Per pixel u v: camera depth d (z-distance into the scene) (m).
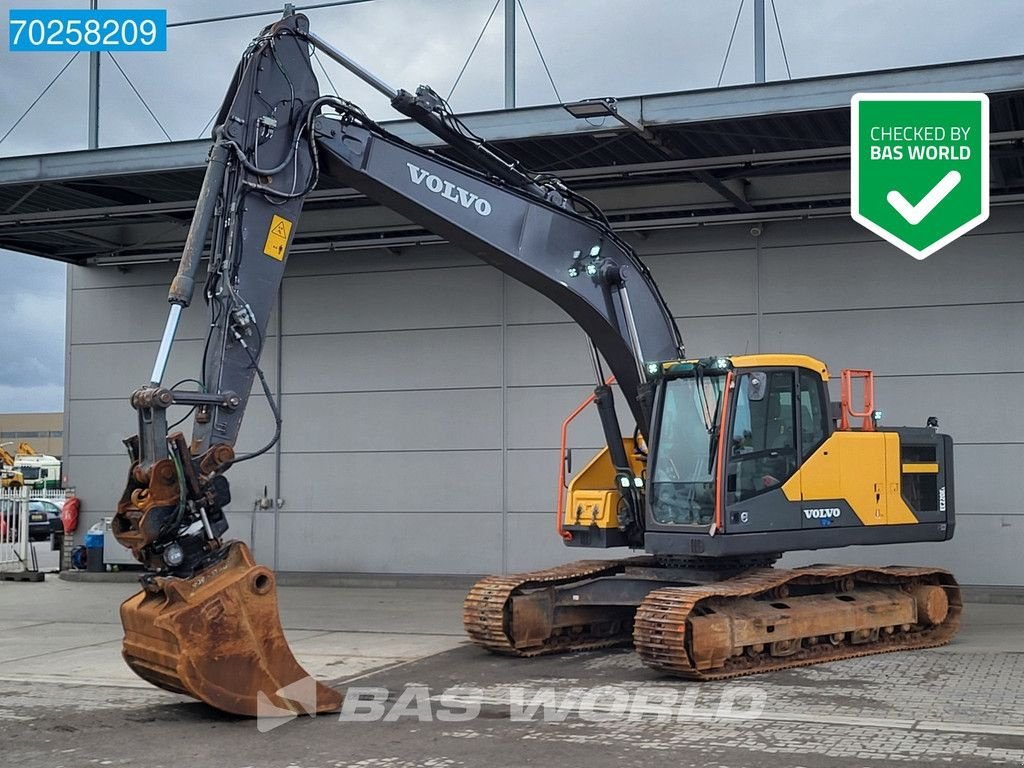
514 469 17.72
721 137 14.22
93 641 12.83
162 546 8.09
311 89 9.49
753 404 10.93
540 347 17.67
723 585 10.59
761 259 16.53
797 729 8.01
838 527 11.34
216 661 8.09
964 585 15.37
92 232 19.52
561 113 13.87
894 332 15.88
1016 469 15.29
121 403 20.14
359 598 16.33
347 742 7.74
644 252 17.09
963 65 12.41
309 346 19.05
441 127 10.34
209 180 8.73
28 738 8.06
